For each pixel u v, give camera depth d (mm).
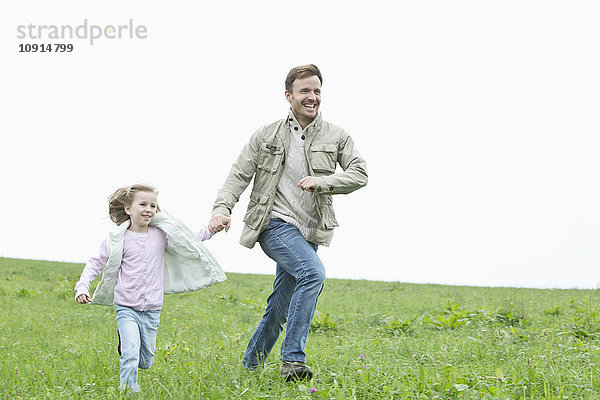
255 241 5203
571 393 4375
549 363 5336
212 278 5363
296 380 4840
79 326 10258
